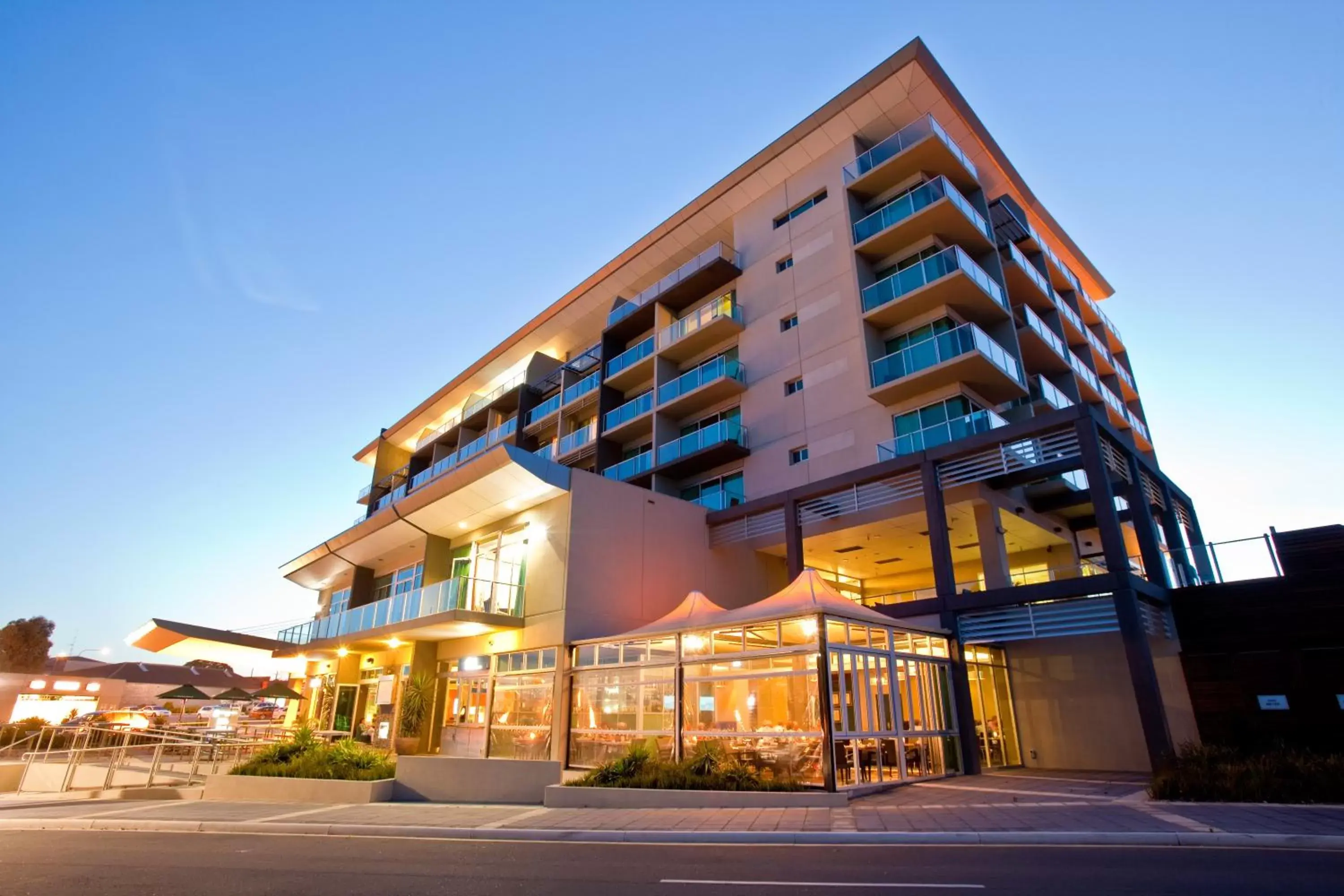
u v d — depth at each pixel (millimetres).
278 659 30609
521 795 13984
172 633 25578
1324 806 10312
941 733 16062
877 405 23500
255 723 25312
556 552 19750
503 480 20125
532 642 19469
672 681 16031
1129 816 9797
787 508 22000
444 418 50344
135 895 6688
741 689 14617
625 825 10273
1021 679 19281
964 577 25938
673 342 30500
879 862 7664
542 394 40625
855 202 26641
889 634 15445
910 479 19781
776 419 26359
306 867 7941
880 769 13797
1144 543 17828
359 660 26844
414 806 13328
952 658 17250
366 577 29641
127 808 13633
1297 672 14828
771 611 14531
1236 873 6754
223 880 7316
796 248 27984
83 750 19328
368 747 16672
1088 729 17766
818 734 12844
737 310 28984
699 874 7285
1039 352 27891
